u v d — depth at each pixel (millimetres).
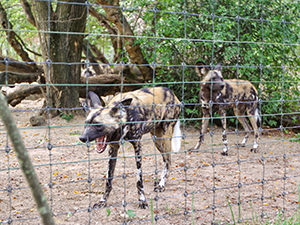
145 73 8328
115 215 3209
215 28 7098
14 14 10031
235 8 7305
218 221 3055
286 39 7191
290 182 4277
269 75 7457
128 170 4664
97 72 11102
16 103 9227
